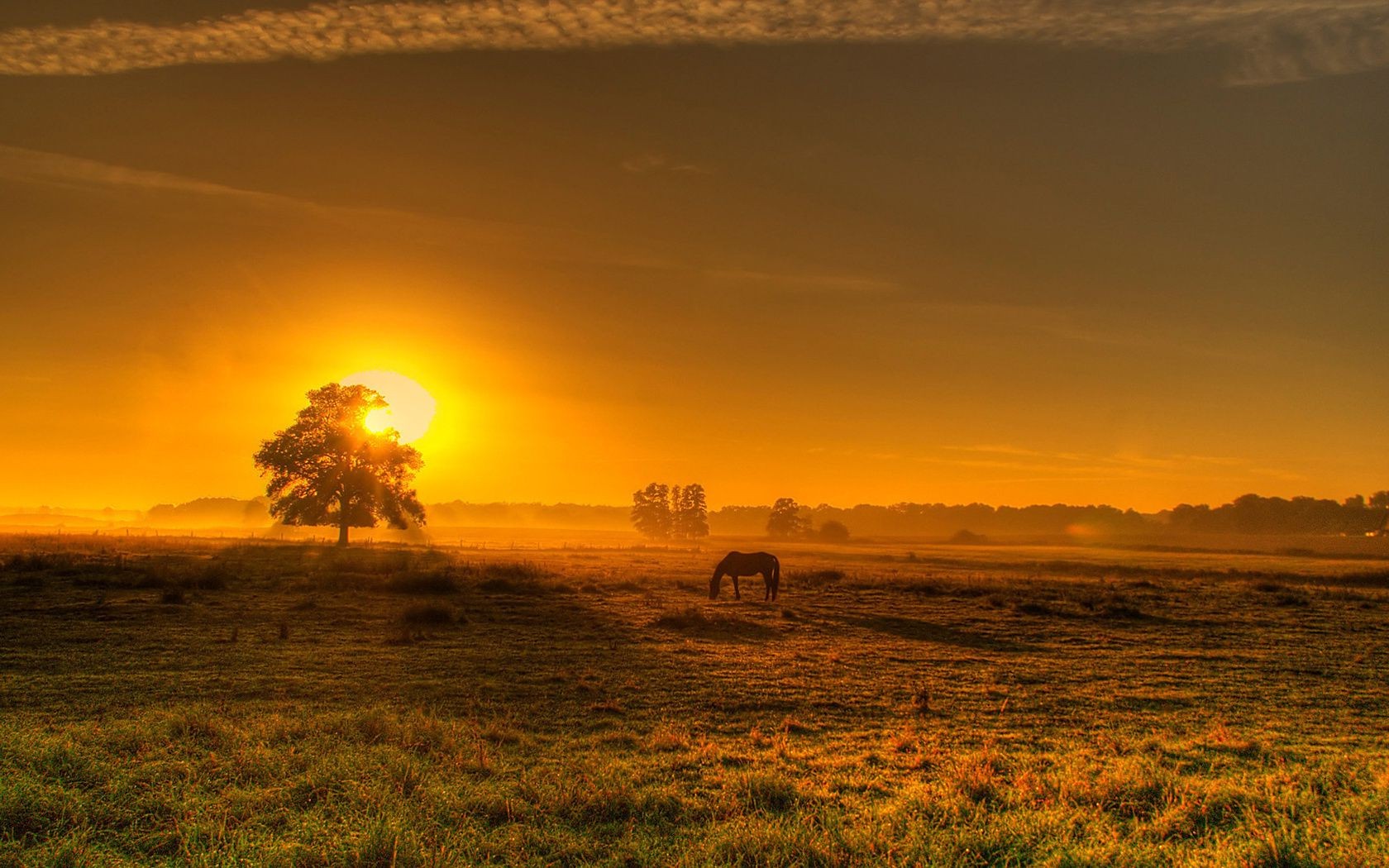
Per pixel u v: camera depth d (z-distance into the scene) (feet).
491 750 31.89
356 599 87.20
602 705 42.42
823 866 20.20
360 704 41.27
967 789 27.61
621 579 120.16
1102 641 71.67
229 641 58.95
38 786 22.95
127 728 31.76
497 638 64.34
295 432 238.68
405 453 245.86
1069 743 37.55
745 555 104.22
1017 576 161.38
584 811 24.44
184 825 21.01
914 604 99.66
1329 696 50.98
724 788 27.30
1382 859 20.13
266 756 27.68
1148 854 20.84
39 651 53.67
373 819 21.48
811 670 55.16
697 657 58.59
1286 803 25.77
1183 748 36.60
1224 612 96.12
